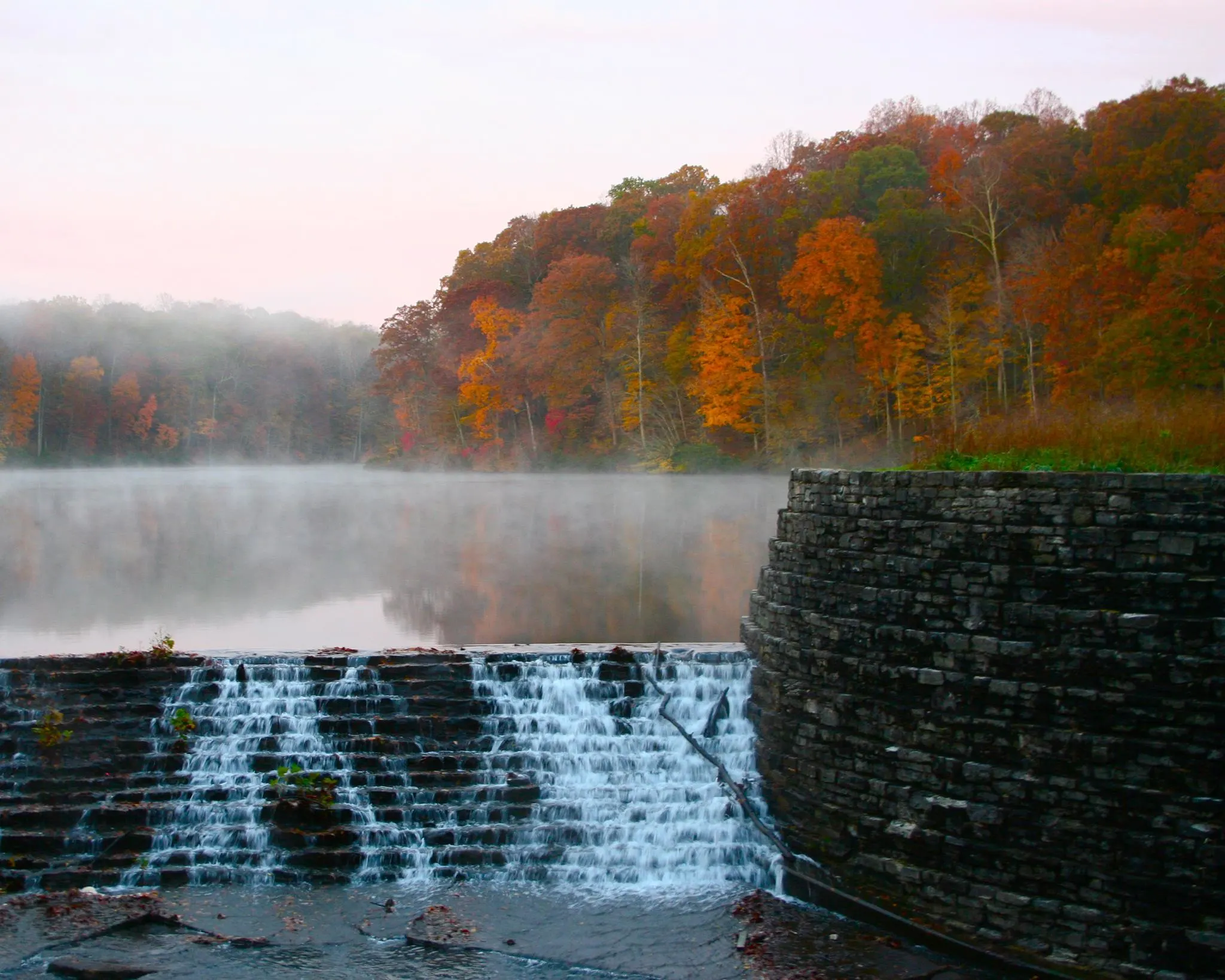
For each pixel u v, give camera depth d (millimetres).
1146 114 51531
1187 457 14203
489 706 17266
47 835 15031
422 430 100750
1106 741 11875
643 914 13883
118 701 17094
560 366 75812
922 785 13320
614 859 14969
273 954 12898
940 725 13195
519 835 15281
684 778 16344
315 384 150250
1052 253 46781
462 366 82688
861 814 13922
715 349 59531
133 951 12938
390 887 14648
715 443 65000
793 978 12203
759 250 63844
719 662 17500
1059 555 12555
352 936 13367
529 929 13539
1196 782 11430
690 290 69312
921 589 13695
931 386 51469
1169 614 11812
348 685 17359
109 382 128125
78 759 16297
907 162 66250
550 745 16766
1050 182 55594
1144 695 11766
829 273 56688
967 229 57250
